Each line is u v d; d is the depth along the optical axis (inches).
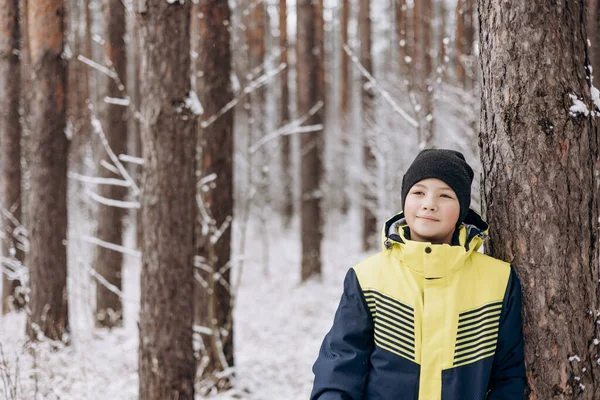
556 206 69.7
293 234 738.8
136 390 173.0
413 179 70.2
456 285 67.7
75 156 394.9
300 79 434.3
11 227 296.4
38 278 224.7
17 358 140.6
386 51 556.1
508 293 68.4
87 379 176.4
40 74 226.5
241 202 706.8
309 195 436.1
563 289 69.3
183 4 142.5
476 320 67.1
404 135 316.5
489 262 70.1
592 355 70.8
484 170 76.8
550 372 69.2
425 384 65.9
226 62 207.6
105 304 299.0
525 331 70.4
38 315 223.6
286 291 412.8
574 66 70.9
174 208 143.0
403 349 67.4
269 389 199.2
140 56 145.3
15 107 295.6
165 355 142.3
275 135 222.8
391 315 68.6
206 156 204.8
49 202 227.1
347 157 613.6
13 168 297.6
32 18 225.9
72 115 334.6
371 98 425.7
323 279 436.1
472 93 231.6
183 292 144.8
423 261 67.6
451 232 71.0
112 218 303.3
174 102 142.1
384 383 67.5
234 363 206.2
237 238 668.7
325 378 68.9
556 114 69.7
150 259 143.3
